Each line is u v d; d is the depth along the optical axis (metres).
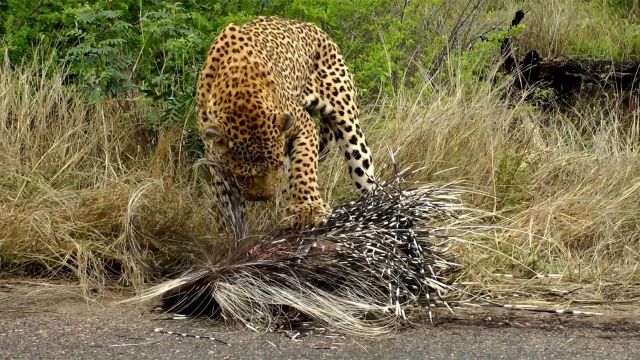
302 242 5.89
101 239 6.57
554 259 6.90
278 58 6.55
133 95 8.03
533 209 7.30
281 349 5.02
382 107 8.46
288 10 9.08
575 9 12.05
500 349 5.08
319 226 6.13
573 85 9.91
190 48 7.98
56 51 8.21
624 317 5.79
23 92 7.66
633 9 12.41
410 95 8.74
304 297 5.56
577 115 9.51
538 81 9.89
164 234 6.71
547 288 6.34
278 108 6.30
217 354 4.89
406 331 5.41
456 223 6.88
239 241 5.96
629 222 7.49
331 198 7.44
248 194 6.29
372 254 5.84
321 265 5.76
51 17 8.27
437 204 6.36
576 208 7.46
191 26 8.41
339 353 4.97
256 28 6.64
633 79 9.77
